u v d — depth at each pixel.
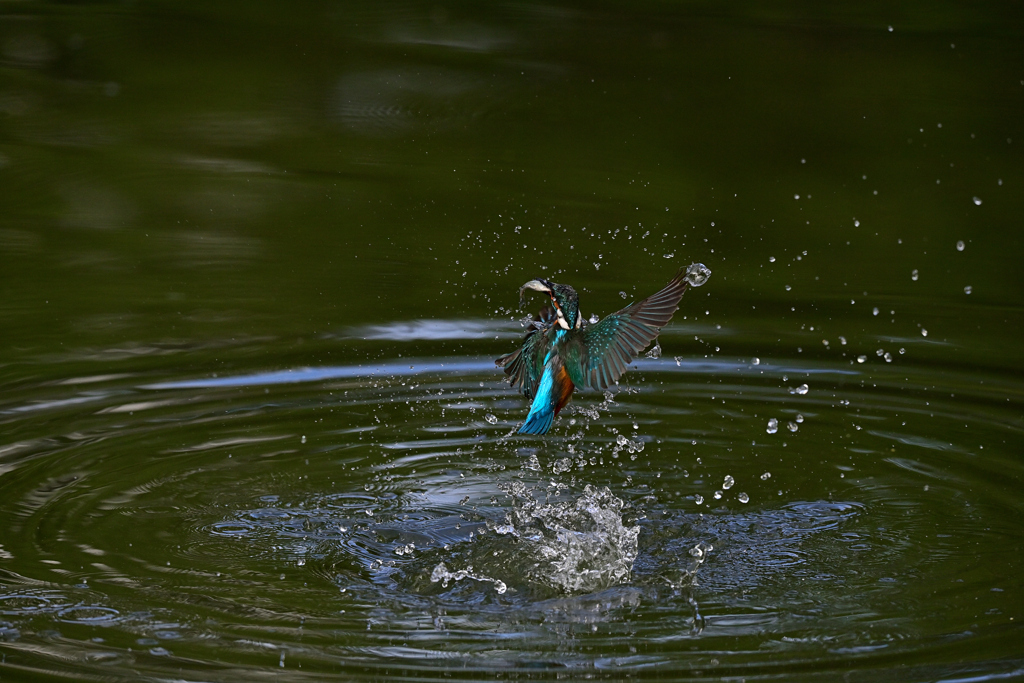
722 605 8.48
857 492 10.68
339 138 21.19
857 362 14.32
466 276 16.58
